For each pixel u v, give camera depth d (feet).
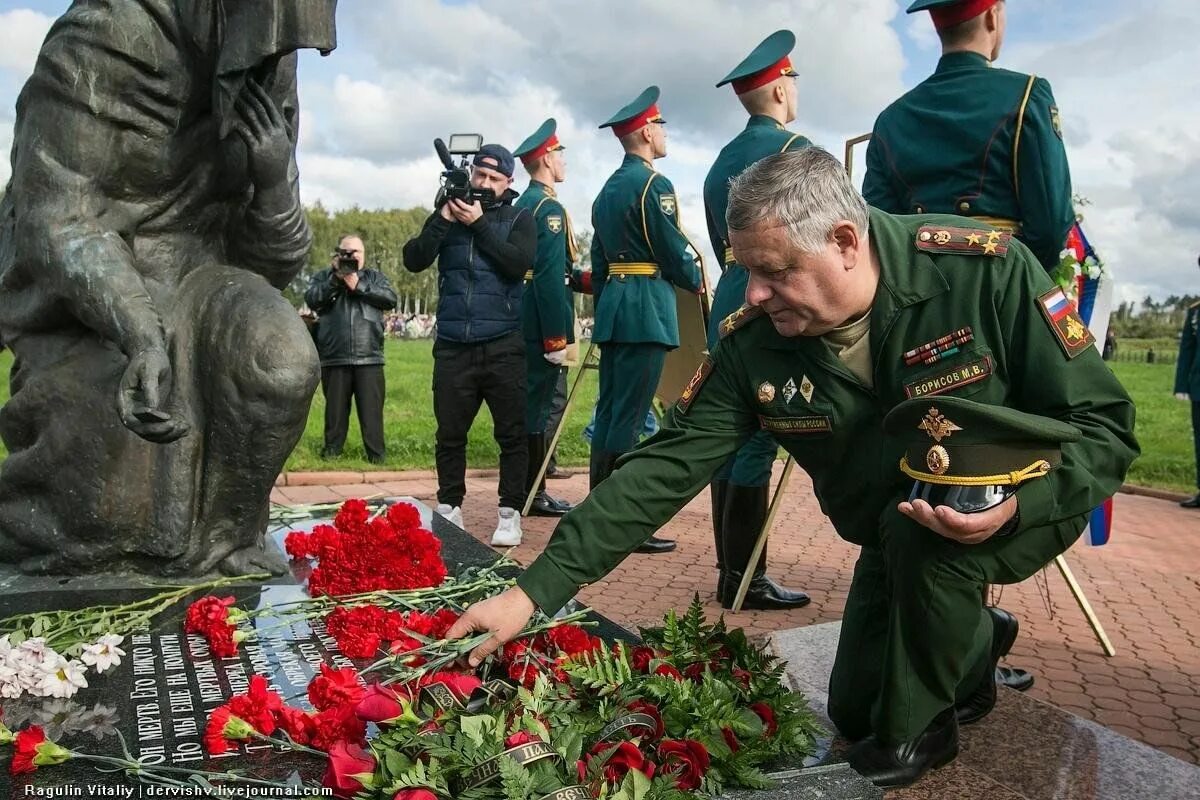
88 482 10.05
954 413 6.70
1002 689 9.70
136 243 10.31
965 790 7.42
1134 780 7.84
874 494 7.93
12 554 10.53
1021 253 7.53
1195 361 28.50
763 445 15.26
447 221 18.89
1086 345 7.38
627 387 19.10
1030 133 11.30
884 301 7.48
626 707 6.72
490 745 5.68
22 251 9.87
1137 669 13.97
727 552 15.72
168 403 9.48
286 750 6.72
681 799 5.62
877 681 7.89
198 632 9.02
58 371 10.09
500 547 19.45
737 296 15.40
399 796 5.44
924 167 12.02
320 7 9.30
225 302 10.24
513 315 19.27
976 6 11.91
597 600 16.24
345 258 28.45
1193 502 28.37
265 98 10.01
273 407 10.05
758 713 7.11
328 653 8.61
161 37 9.64
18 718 7.20
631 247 18.88
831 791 6.53
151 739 6.89
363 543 10.30
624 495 7.78
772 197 6.95
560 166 24.99
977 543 6.89
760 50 16.20
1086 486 6.93
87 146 9.67
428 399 52.42
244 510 10.59
